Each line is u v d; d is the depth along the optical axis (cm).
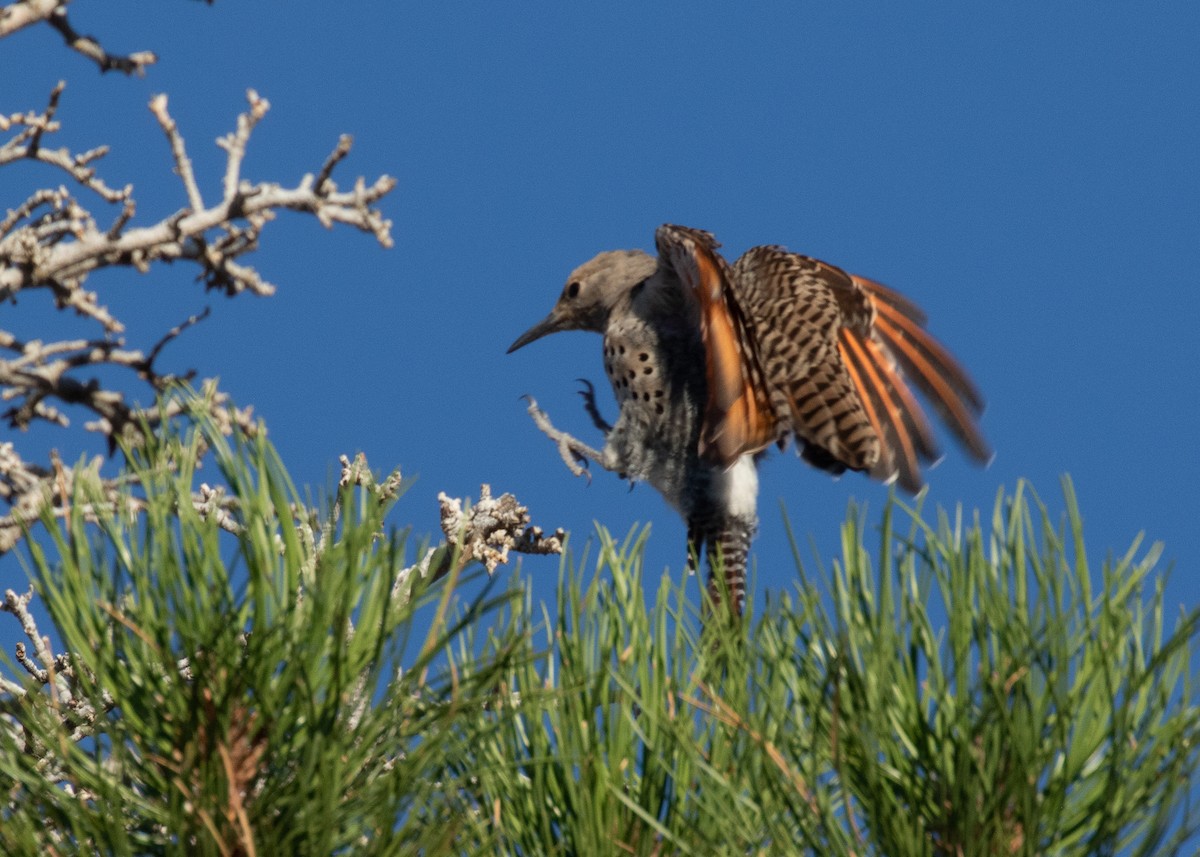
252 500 408
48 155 895
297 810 375
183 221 909
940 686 412
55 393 916
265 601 391
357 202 937
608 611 437
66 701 427
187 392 427
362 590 406
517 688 447
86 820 380
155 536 400
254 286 949
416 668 385
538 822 417
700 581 436
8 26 859
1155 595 409
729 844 384
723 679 426
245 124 937
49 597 401
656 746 415
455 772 417
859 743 393
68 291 912
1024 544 420
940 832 399
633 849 405
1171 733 396
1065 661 400
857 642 420
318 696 399
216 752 377
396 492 414
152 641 391
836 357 891
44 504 407
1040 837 394
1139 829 396
